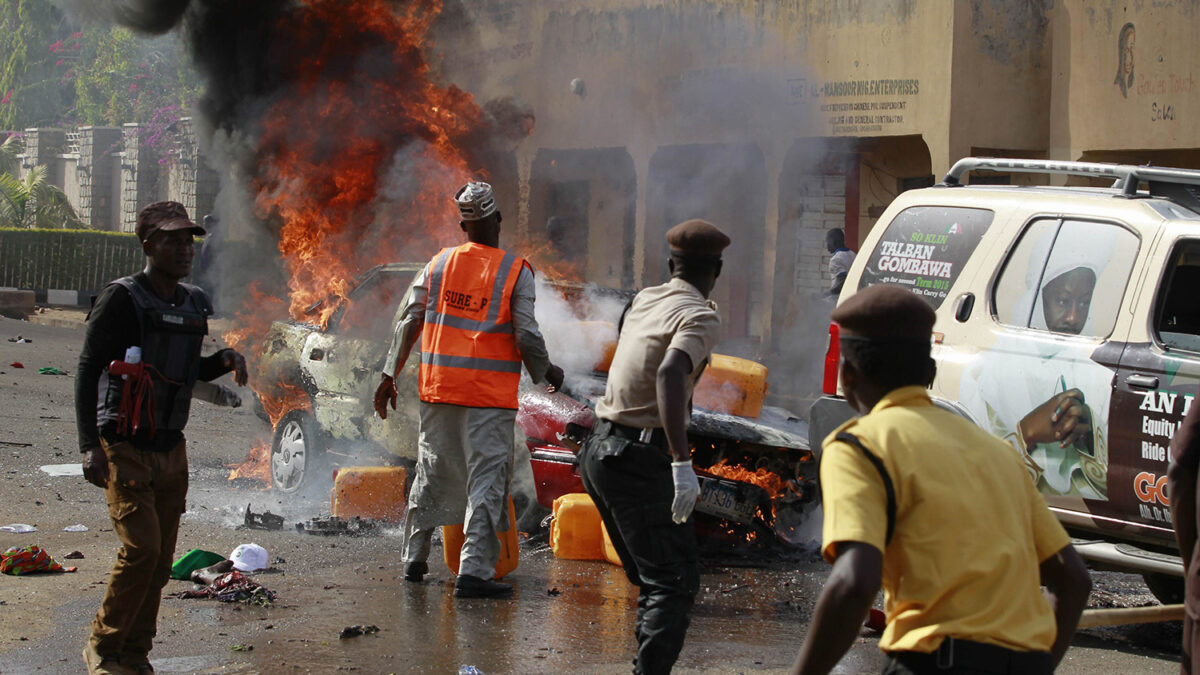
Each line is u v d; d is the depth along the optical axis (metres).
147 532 4.49
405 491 7.96
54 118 37.88
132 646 4.61
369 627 5.38
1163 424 5.52
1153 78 12.67
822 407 6.80
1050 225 6.29
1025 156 14.17
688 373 4.37
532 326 6.09
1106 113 13.24
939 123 13.86
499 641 5.26
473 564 6.02
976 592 2.42
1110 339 5.84
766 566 7.04
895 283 6.87
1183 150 13.53
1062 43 13.73
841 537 2.38
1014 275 6.35
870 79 14.66
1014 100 14.06
